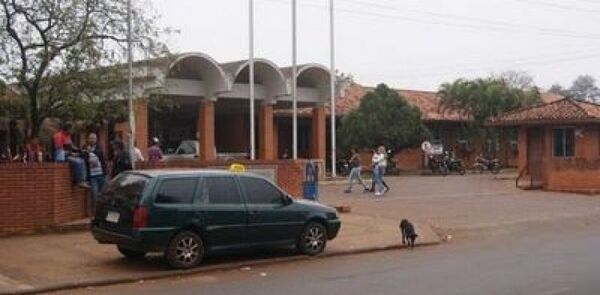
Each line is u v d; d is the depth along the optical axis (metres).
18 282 12.18
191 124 43.94
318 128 39.25
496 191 30.52
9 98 20.22
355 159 29.72
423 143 43.84
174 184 13.57
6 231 16.61
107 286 12.28
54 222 17.22
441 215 22.62
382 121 42.53
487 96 48.25
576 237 18.56
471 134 51.12
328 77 38.25
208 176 14.03
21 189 16.80
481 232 19.83
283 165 22.89
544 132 37.47
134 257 14.51
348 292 11.30
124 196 13.55
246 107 41.06
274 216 14.73
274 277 12.95
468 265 14.02
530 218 22.42
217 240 13.93
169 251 13.34
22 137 22.39
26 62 19.75
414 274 13.01
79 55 19.97
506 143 50.78
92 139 18.78
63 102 20.41
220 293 11.43
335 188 31.38
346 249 16.17
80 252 14.92
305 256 15.23
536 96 50.34
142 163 20.16
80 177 18.28
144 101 23.41
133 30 21.52
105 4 20.45
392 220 21.09
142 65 22.89
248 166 22.14
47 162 17.94
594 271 13.00
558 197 28.39
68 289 11.98
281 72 36.19
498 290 11.27
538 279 12.20
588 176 30.77
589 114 35.72
